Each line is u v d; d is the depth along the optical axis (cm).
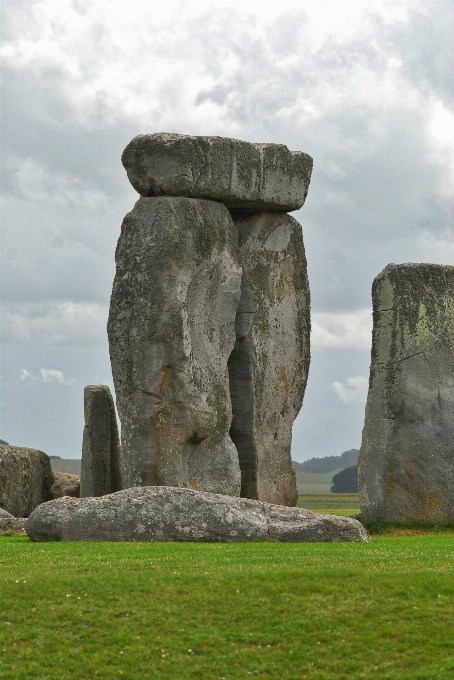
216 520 2378
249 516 2400
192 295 3238
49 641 1712
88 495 3719
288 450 3516
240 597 1812
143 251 3192
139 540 2380
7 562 2072
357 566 1991
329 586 1844
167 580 1870
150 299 3170
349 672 1648
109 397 3756
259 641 1711
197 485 3231
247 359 3394
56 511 2419
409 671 1647
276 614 1770
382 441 3089
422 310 3116
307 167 3531
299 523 2417
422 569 1972
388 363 3103
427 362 3111
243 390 3391
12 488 3612
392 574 1902
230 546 2269
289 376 3512
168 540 2373
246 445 3391
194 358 3222
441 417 3116
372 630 1731
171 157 3206
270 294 3475
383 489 3075
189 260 3198
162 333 3155
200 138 3266
